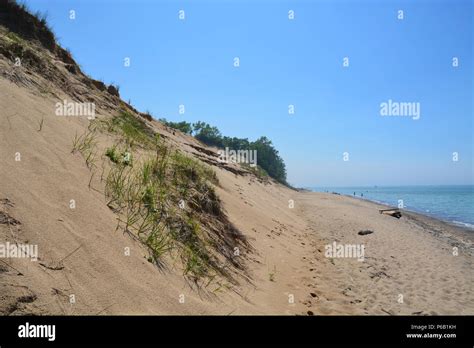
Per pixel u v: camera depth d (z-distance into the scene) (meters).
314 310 5.77
